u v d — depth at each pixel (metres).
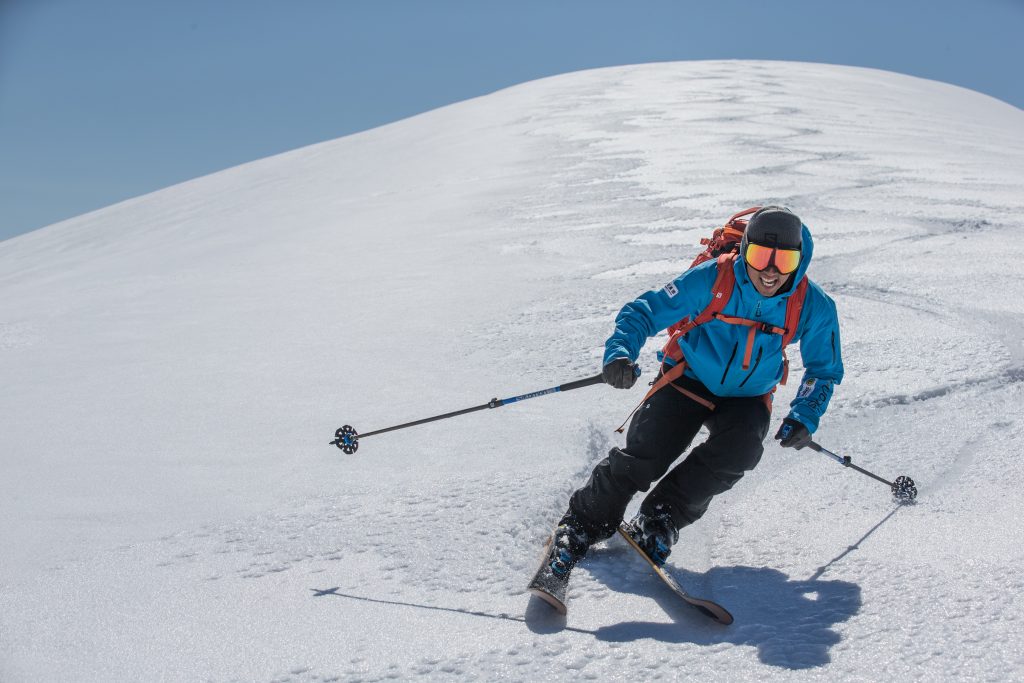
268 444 4.35
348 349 5.99
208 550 3.24
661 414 2.98
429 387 5.10
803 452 3.95
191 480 3.94
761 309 2.86
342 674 2.45
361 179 16.98
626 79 28.53
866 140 15.58
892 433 4.06
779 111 19.83
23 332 7.30
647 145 15.70
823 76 28.78
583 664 2.43
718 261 2.92
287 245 10.77
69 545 3.34
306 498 3.65
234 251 10.93
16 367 6.18
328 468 3.97
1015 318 5.53
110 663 2.57
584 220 10.02
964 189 10.45
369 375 5.39
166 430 4.65
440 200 12.77
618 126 18.56
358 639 2.62
